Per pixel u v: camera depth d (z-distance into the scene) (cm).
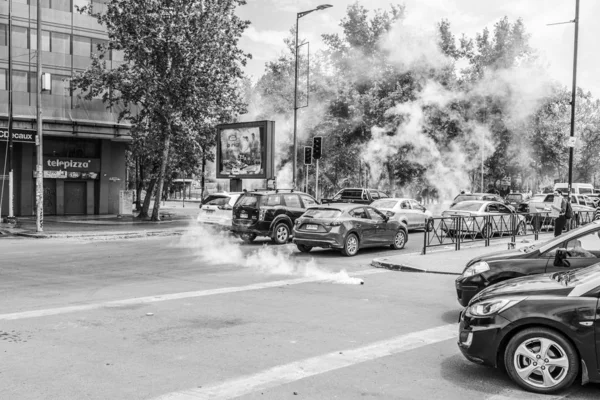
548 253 805
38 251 1692
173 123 3091
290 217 1930
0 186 3369
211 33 2970
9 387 502
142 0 2903
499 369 567
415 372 562
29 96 3372
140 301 910
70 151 3672
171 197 7906
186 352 620
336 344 662
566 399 493
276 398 483
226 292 1006
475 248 1725
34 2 3419
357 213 1648
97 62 3083
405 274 1281
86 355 604
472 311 556
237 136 3041
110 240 2131
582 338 494
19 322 754
